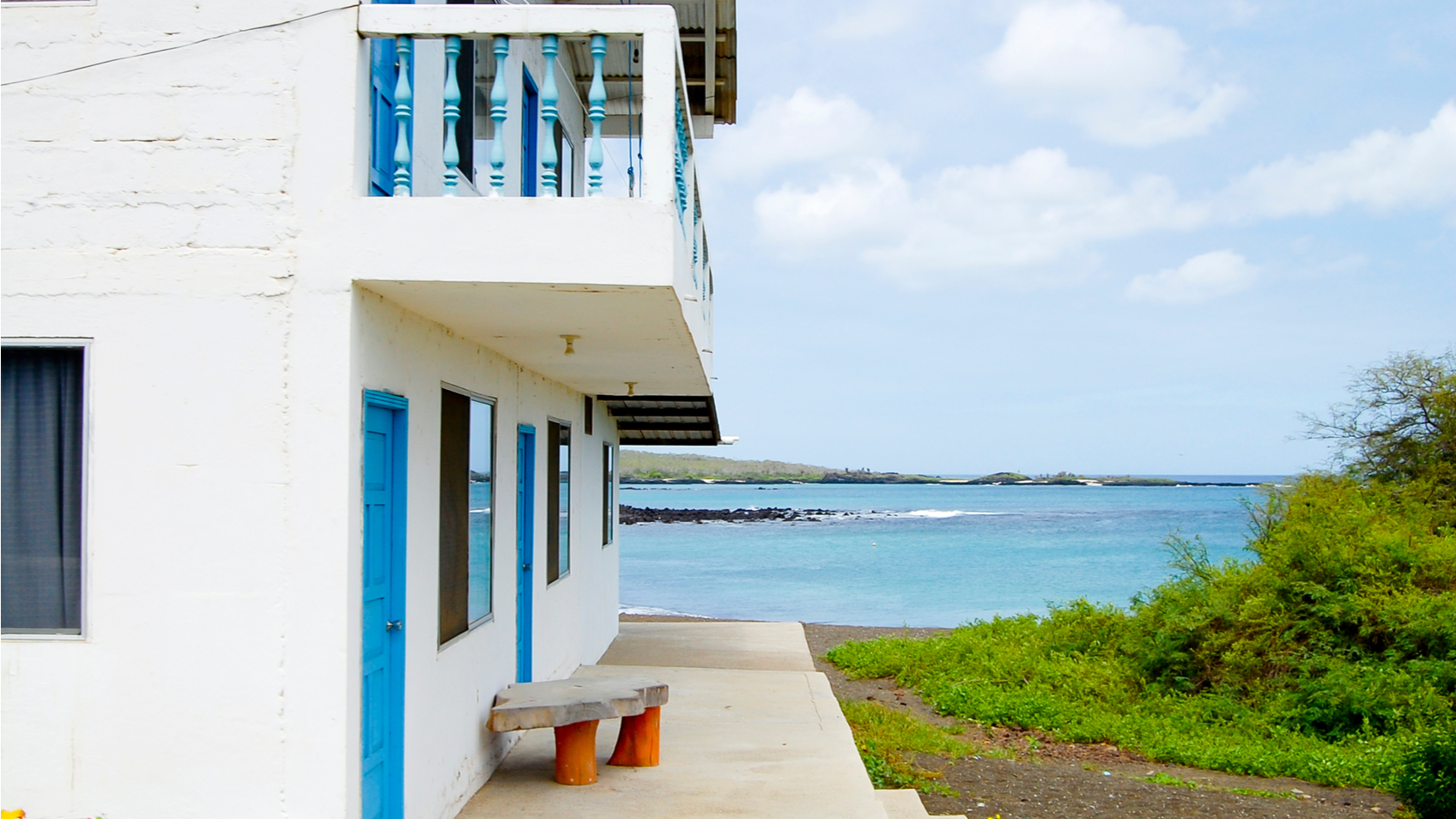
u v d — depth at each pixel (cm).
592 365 745
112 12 421
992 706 1035
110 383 413
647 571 3800
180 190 418
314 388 412
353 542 415
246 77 421
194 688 406
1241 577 1145
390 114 505
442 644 534
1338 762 820
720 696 867
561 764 598
